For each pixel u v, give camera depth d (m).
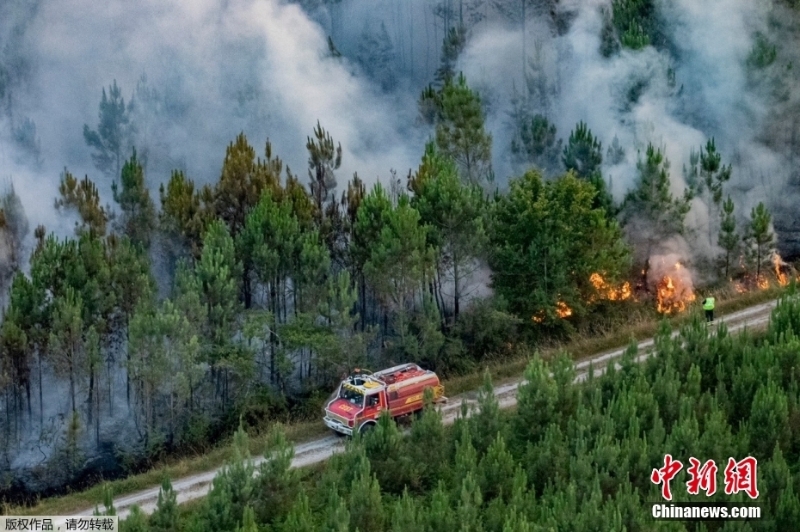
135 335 50.41
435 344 54.72
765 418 42.12
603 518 34.94
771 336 49.44
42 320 53.00
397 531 36.09
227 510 38.69
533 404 44.31
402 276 54.53
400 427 47.22
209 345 52.75
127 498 45.25
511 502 38.22
